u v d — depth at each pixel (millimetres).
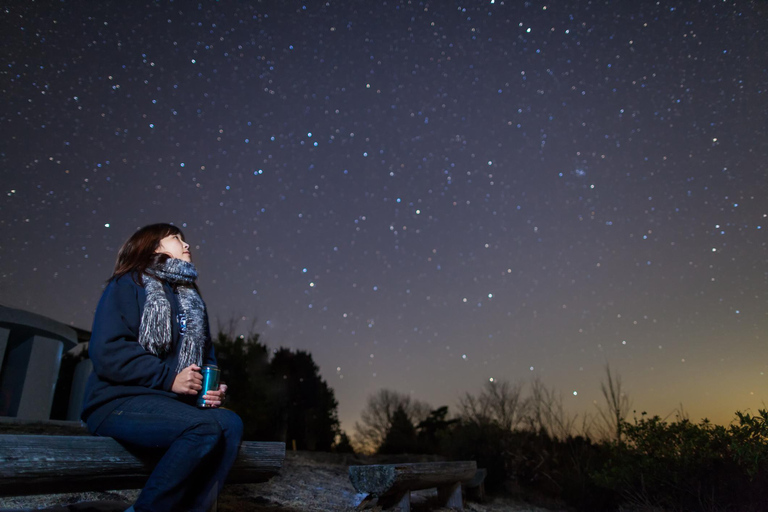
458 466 4055
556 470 6559
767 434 4129
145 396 1704
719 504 4465
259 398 11945
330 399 18391
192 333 1931
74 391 8867
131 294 1861
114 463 1673
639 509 4859
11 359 8125
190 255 2213
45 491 1554
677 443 4973
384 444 14656
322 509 3258
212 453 1743
